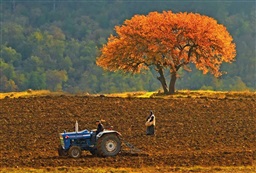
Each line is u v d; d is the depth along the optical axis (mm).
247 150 86875
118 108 126312
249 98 144500
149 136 98625
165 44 156000
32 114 120500
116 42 159375
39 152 87125
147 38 156375
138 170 72000
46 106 128625
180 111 123125
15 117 117500
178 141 94250
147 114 120062
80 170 71812
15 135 101375
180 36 158750
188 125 108812
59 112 122438
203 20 159875
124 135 99625
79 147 81250
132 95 156625
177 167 73875
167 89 165375
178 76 160000
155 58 155500
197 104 131500
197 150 87125
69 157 81000
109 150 81000
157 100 136375
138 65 161500
